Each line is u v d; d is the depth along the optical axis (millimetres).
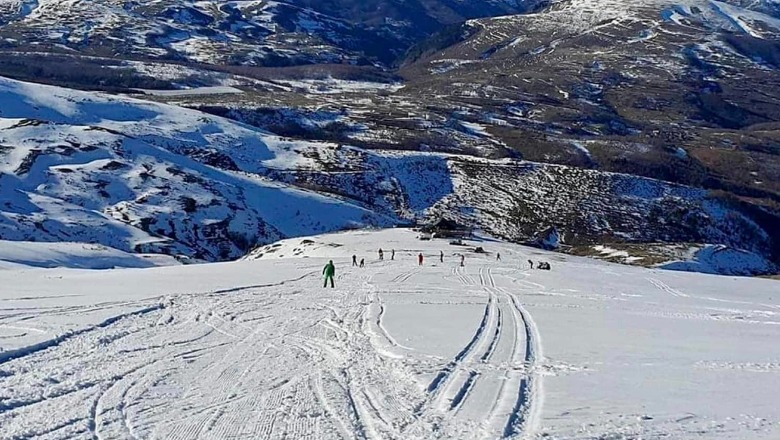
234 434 9102
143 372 12383
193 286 27656
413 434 9211
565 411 10430
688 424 9891
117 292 24641
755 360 14672
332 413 10047
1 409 10023
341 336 16469
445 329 17812
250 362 13398
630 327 19609
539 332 17969
